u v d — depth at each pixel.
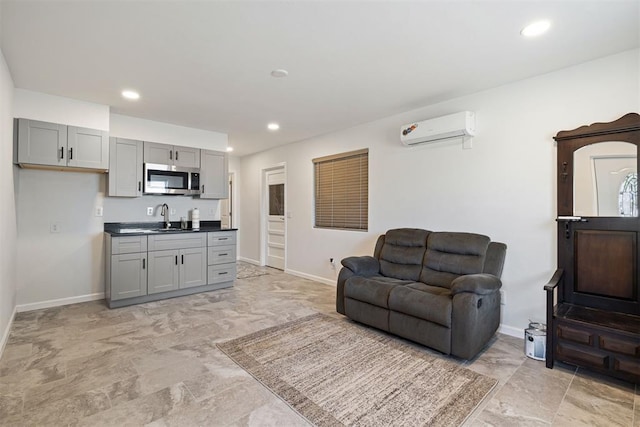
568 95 2.64
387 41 2.25
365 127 4.32
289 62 2.58
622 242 2.37
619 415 1.79
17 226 3.40
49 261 3.63
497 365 2.37
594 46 2.31
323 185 5.03
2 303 2.54
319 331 3.00
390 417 1.77
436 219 3.53
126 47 2.33
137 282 3.76
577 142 2.56
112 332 2.92
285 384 2.09
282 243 5.96
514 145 2.93
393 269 3.42
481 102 3.16
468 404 1.89
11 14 1.92
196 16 1.96
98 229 3.96
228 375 2.20
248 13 1.93
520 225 2.89
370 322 2.99
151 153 4.18
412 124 3.55
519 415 1.79
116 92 3.22
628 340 2.00
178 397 1.94
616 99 2.43
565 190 2.61
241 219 7.07
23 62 2.56
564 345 2.25
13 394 1.94
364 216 4.41
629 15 1.93
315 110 3.78
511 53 2.41
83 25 2.05
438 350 2.51
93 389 2.01
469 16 1.95
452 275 3.00
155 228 4.48
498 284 2.61
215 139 4.81
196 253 4.26
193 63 2.59
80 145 3.46
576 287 2.56
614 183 2.41
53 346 2.62
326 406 1.87
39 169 3.55
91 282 3.92
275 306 3.75
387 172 4.04
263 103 3.55
